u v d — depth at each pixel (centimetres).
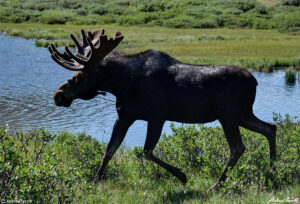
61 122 4878
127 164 2827
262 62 10394
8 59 10394
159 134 2322
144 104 2297
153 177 2566
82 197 1980
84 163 2528
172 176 2558
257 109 5816
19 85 7181
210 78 2253
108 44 2230
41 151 2192
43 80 7738
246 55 11931
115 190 2262
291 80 8506
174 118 2334
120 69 2333
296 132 2698
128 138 4288
